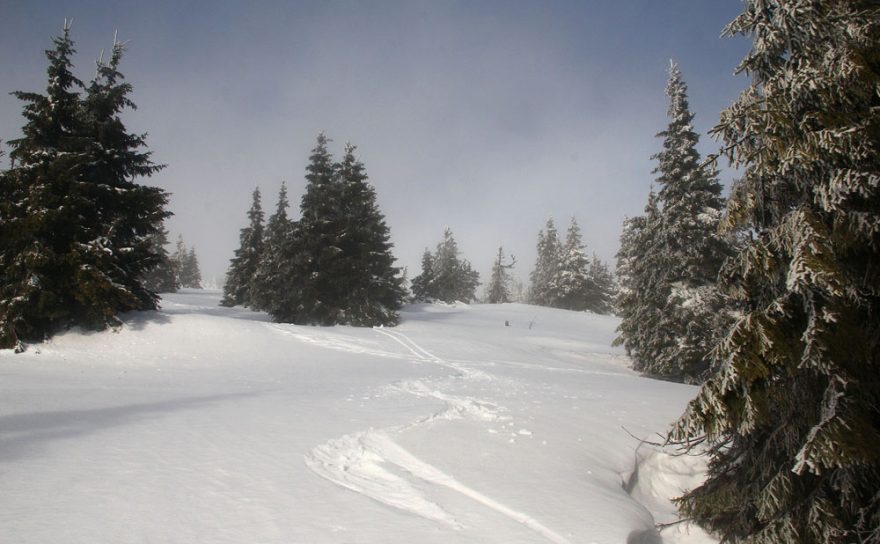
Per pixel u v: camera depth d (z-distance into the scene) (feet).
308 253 115.24
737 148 25.27
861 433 20.03
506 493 25.32
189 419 35.04
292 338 88.02
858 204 22.41
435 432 34.09
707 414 23.72
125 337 72.79
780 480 22.81
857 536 20.62
